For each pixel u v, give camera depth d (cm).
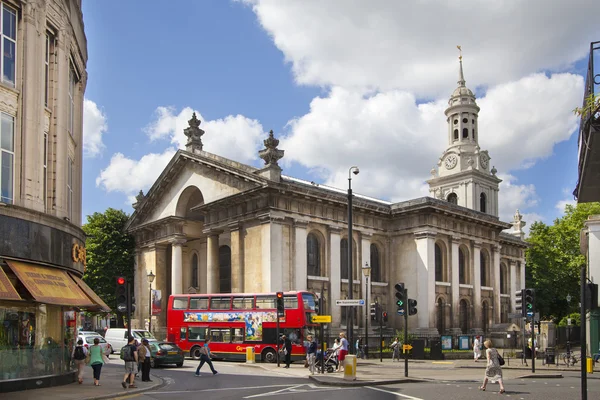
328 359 3097
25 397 1948
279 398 1997
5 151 2194
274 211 4828
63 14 2575
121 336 4634
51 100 2517
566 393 2098
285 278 4841
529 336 5544
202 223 5956
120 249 6638
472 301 6234
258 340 3916
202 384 2542
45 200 2464
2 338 2161
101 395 2045
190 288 5928
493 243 6631
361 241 5594
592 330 3978
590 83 1009
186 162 5725
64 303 2281
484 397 1980
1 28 2212
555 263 7781
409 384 2516
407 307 2850
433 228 5753
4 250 2098
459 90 8450
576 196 1459
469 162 8119
